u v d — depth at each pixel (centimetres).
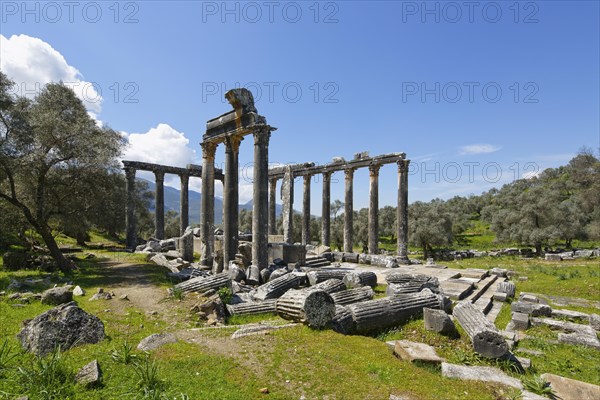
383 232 6359
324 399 591
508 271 2428
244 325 1042
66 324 775
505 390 680
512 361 860
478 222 9200
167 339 838
